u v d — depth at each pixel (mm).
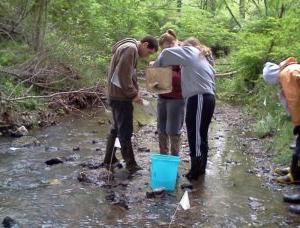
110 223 3777
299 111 4410
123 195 4367
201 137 4863
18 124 6703
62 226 3686
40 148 5875
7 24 8445
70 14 9773
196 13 13562
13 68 7523
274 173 5148
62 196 4312
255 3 11531
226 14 14289
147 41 4895
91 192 4438
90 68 9211
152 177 4543
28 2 8406
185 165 5422
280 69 4547
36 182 4656
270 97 7430
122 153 5078
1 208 3980
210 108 4742
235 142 6531
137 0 13188
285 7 9352
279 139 6117
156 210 4074
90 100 8734
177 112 4938
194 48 4789
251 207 4199
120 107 4898
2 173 4883
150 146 6215
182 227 3748
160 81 4777
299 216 4039
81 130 6930
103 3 11781
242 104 9727
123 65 4734
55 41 8617
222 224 3830
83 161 5371
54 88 7883
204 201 4312
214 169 5270
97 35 10648
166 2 15336
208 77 4734
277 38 8719
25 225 3668
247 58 9445
